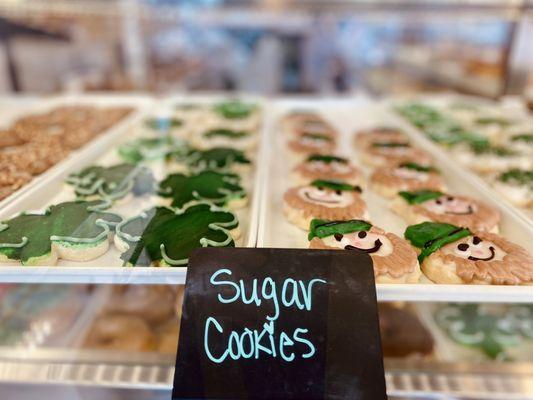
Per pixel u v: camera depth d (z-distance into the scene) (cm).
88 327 37
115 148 53
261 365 23
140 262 29
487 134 59
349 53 104
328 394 22
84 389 30
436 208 37
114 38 85
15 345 35
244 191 40
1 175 41
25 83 84
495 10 61
